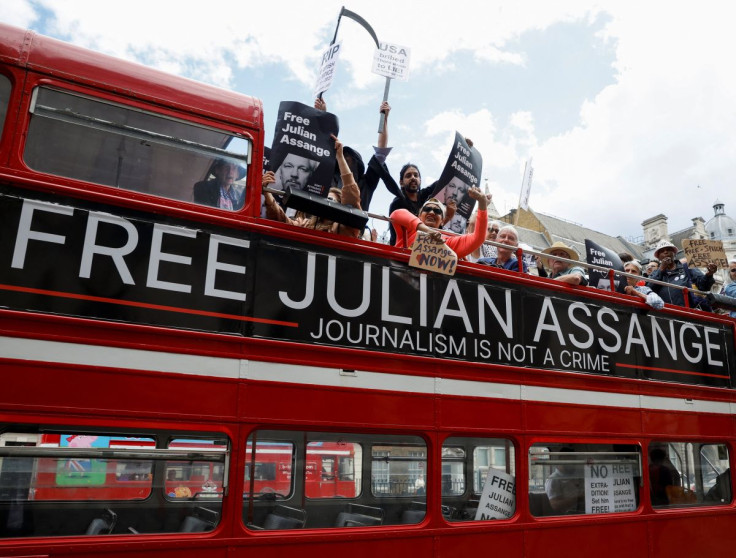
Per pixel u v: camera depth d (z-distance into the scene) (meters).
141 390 4.05
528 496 5.66
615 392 6.50
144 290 4.15
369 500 5.03
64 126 4.20
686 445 7.16
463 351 5.50
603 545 6.05
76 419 3.83
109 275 4.05
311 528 4.68
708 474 7.27
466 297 5.65
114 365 3.99
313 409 4.65
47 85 4.16
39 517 3.86
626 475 6.46
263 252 4.66
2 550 3.58
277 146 5.32
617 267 7.62
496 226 8.52
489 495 5.54
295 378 4.61
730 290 9.12
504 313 5.86
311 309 4.78
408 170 6.93
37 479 3.89
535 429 5.80
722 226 37.19
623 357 6.69
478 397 5.51
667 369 7.08
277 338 4.58
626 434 6.48
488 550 5.33
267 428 4.49
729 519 7.13
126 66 4.49
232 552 4.20
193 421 4.18
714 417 7.39
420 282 5.39
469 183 6.92
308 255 4.86
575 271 6.93
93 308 3.97
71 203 4.03
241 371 4.41
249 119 4.82
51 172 4.10
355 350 4.91
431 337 5.34
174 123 4.57
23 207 3.88
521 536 5.54
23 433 3.78
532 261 8.89
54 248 3.92
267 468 4.61
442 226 6.70
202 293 4.35
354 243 5.10
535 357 5.97
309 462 4.85
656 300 7.03
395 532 4.89
